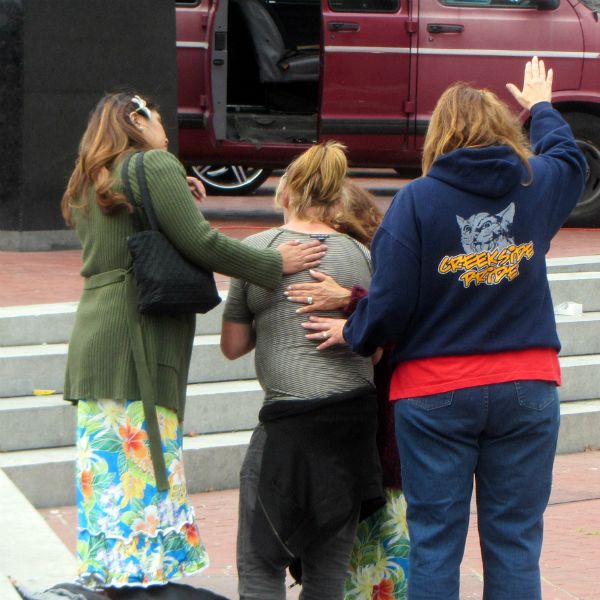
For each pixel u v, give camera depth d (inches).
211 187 1827.0
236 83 1657.2
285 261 561.0
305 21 1691.7
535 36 1519.4
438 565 526.6
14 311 964.6
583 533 809.5
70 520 819.4
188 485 879.1
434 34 1510.8
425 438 524.4
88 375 570.3
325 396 552.7
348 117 1515.7
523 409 521.0
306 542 554.6
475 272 517.7
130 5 1330.0
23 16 1272.1
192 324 588.1
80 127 1317.7
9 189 1302.9
